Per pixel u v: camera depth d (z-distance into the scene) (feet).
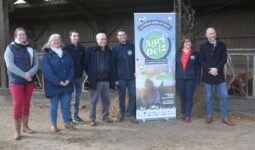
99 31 57.52
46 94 16.15
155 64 18.66
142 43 18.30
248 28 49.93
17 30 15.07
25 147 14.20
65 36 62.18
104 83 17.75
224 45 17.65
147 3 49.98
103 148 13.97
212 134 16.05
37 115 21.03
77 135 16.02
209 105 18.17
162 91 18.95
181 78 18.39
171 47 18.79
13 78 14.92
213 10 50.19
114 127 17.56
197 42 53.31
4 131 16.96
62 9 54.44
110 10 53.36
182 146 14.16
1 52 26.21
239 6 49.29
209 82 17.80
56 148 14.02
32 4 51.24
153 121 18.86
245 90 23.68
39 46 64.39
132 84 18.58
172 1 48.37
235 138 15.30
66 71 16.12
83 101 23.98
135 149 13.80
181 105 19.17
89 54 17.40
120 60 18.21
